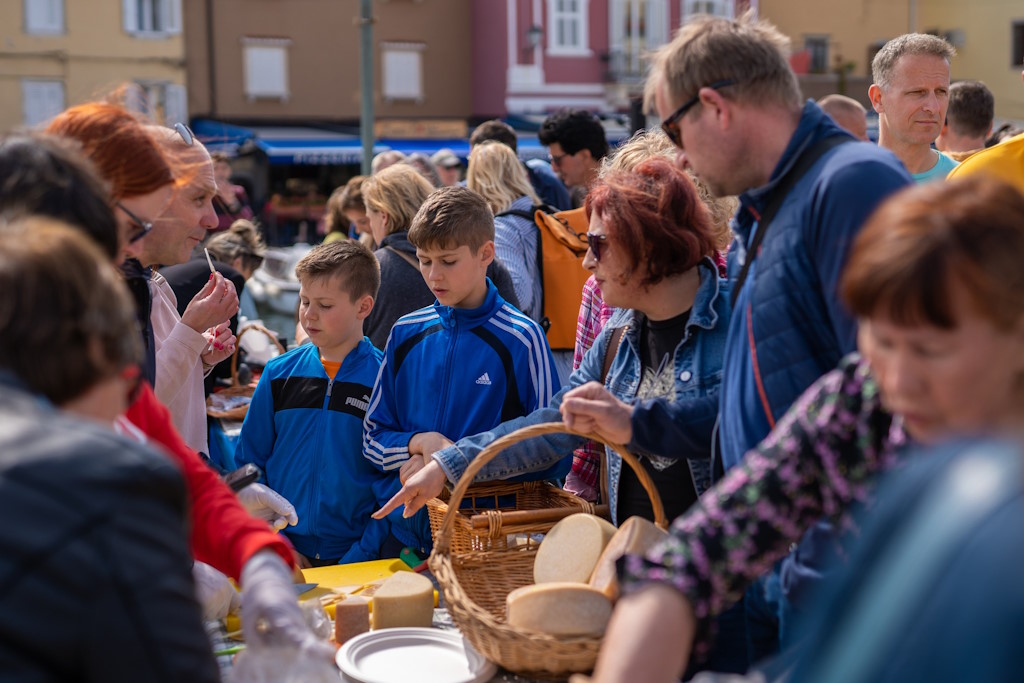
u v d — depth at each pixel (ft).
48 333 3.56
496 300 8.78
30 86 64.69
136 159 5.40
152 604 3.35
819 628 2.59
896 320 3.17
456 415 8.51
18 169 4.36
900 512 2.41
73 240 3.74
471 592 6.52
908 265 3.08
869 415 3.98
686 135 5.56
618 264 6.32
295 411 9.30
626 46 75.51
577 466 8.47
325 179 73.26
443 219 8.35
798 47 78.48
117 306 3.77
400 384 8.79
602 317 8.93
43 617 3.20
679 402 6.20
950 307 3.06
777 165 5.31
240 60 70.03
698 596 3.81
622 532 5.81
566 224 12.27
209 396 12.79
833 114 13.43
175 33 67.51
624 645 3.71
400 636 6.23
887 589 2.32
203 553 5.23
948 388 3.17
